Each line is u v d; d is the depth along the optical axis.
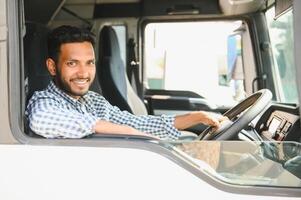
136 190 1.17
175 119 2.04
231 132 1.71
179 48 3.76
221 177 1.21
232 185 1.17
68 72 1.56
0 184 1.18
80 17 3.72
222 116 1.98
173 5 3.62
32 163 1.19
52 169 1.19
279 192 1.15
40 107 1.39
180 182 1.17
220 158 1.25
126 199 1.17
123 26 3.79
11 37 1.18
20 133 1.20
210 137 1.73
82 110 1.62
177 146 1.24
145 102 3.78
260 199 1.15
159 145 1.21
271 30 3.27
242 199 1.15
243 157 1.29
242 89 3.54
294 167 1.30
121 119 2.04
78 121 1.30
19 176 1.19
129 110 3.39
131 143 1.21
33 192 1.18
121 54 3.81
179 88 3.85
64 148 1.20
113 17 3.77
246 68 3.48
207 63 3.74
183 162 1.19
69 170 1.19
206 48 3.70
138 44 3.78
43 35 2.01
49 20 2.74
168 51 3.79
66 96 1.59
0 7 1.18
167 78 3.84
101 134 1.33
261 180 1.23
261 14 3.33
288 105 2.40
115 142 1.21
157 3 3.67
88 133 1.30
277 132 2.10
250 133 2.10
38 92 1.54
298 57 1.18
